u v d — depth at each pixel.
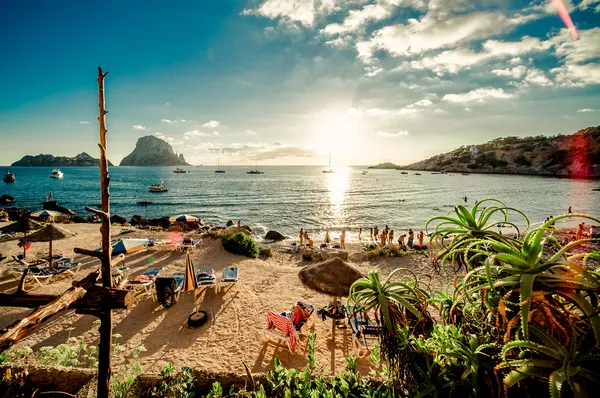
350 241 24.56
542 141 147.75
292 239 25.02
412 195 59.31
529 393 2.02
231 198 56.72
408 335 2.65
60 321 7.64
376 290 2.76
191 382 3.47
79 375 3.76
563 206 41.41
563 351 1.69
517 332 1.91
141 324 7.69
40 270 10.46
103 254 2.48
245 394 3.26
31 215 17.23
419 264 14.09
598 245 11.16
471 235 2.48
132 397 3.32
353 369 3.35
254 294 9.75
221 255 14.20
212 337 7.21
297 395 3.15
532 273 1.80
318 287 6.62
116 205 48.22
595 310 1.60
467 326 2.59
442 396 2.44
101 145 2.47
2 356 3.99
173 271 12.09
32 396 3.45
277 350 6.71
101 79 2.47
